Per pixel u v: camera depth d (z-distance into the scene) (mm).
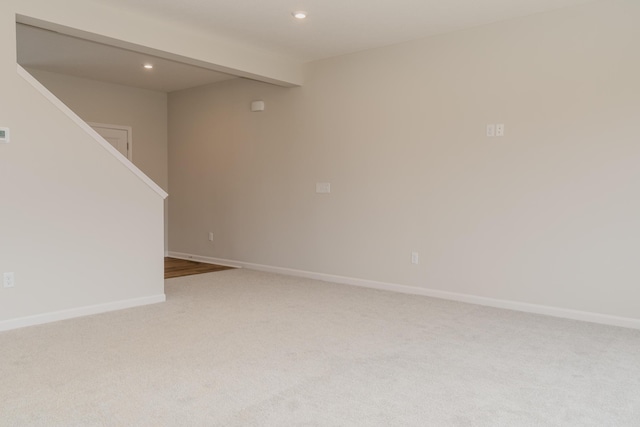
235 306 4371
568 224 4051
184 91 7270
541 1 3869
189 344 3279
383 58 5133
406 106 4980
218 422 2186
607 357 3090
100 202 4090
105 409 2305
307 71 5785
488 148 4453
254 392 2514
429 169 4840
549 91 4105
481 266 4535
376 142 5223
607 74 3828
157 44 4418
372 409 2330
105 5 4000
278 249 6199
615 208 3832
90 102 6691
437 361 2994
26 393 2477
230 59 5055
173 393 2492
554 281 4133
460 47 4594
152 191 4457
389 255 5172
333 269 5656
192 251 7328
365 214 5348
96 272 4078
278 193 6160
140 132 7258
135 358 3000
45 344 3250
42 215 3744
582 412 2316
